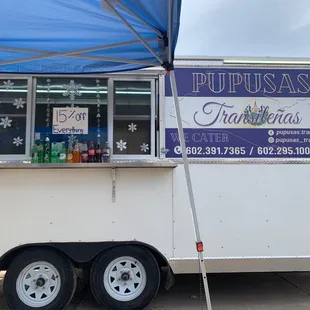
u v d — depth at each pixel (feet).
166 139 14.23
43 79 14.49
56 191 13.57
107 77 14.49
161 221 13.76
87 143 14.29
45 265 13.62
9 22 10.69
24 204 13.46
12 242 13.34
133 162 13.53
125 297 13.62
